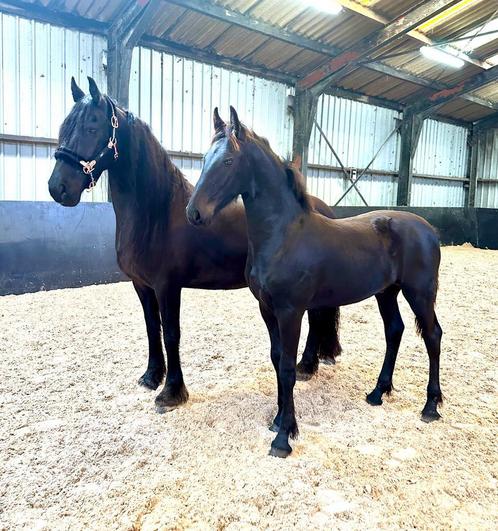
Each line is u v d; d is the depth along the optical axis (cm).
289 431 171
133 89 564
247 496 141
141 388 228
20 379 237
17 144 485
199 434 182
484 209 1030
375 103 885
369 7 607
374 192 934
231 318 377
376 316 394
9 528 128
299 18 604
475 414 204
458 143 1106
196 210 156
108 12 503
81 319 359
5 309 383
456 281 565
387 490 147
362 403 215
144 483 148
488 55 828
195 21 559
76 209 479
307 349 246
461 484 151
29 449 169
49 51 491
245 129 164
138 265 203
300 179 174
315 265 170
